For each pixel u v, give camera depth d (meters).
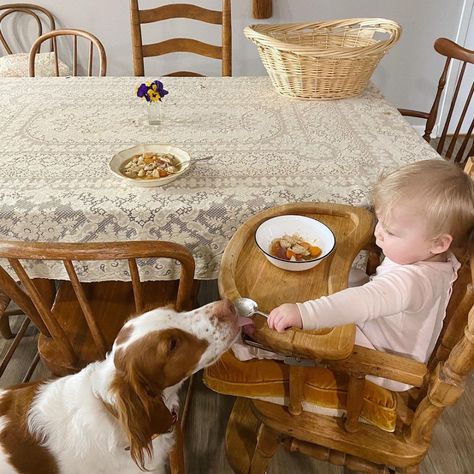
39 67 2.54
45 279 1.28
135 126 1.42
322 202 1.07
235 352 1.00
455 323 0.83
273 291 0.88
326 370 0.97
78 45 2.86
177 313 0.85
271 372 0.97
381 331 0.94
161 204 1.05
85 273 1.12
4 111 1.52
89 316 0.95
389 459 0.89
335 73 1.51
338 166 1.21
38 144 1.31
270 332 0.76
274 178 1.16
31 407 0.90
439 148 1.96
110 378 0.80
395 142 1.33
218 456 1.36
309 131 1.39
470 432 1.42
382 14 2.80
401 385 0.94
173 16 1.98
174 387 0.91
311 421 0.93
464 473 1.32
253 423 1.35
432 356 0.97
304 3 2.76
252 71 2.98
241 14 2.78
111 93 1.68
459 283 0.90
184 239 1.09
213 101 1.62
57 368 1.08
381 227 0.89
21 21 2.79
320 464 1.35
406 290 0.82
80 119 1.47
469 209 0.81
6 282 0.96
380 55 1.50
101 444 0.86
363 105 1.57
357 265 1.20
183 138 1.35
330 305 0.78
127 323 0.85
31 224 1.04
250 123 1.45
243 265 0.94
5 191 1.09
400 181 0.84
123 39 2.85
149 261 1.10
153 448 0.94
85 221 1.04
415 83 3.06
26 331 1.73
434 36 2.87
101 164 1.21
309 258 0.94
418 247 0.85
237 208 1.05
